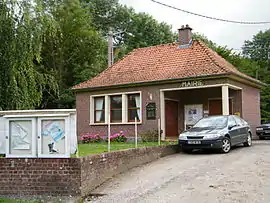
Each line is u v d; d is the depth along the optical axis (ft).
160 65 82.89
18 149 36.50
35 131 36.14
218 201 30.01
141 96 79.51
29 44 52.85
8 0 52.70
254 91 86.38
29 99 54.19
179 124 83.25
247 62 155.63
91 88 85.35
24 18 53.31
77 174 34.86
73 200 33.40
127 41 169.89
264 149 58.34
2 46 51.19
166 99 78.74
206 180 36.99
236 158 49.11
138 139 78.07
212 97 79.71
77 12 123.65
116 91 82.99
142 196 32.91
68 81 125.08
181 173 40.86
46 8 64.80
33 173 35.91
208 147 54.24
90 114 86.38
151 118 77.87
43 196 35.14
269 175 38.04
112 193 34.73
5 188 36.37
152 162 49.14
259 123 88.63
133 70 85.66
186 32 86.84
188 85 73.77
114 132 82.48
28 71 54.90
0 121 37.55
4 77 51.29
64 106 121.08
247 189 33.12
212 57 77.41
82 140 81.61
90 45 125.39
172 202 30.50
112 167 41.09
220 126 57.57
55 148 35.63
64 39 121.19
